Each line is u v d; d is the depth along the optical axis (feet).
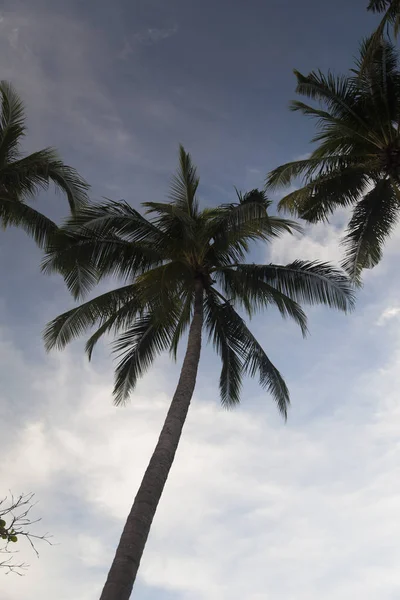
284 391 55.01
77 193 57.67
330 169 58.34
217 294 54.80
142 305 49.98
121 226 48.19
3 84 55.31
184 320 55.26
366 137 58.65
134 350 55.57
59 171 57.06
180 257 52.31
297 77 59.26
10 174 54.19
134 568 29.91
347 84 57.77
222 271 55.16
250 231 50.34
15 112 55.26
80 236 48.98
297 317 54.34
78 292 53.52
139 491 34.58
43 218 56.54
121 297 52.60
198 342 47.55
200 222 54.44
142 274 46.98
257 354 54.60
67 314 52.80
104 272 50.98
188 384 43.57
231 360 56.54
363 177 59.47
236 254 53.26
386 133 58.39
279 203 58.75
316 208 60.08
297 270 52.54
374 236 57.67
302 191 58.65
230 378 56.85
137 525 31.96
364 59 51.16
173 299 49.65
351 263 57.52
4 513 19.04
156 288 45.75
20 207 55.42
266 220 48.42
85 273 53.06
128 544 30.83
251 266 53.62
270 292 53.83
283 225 48.85
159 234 50.01
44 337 52.31
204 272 52.65
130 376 55.21
